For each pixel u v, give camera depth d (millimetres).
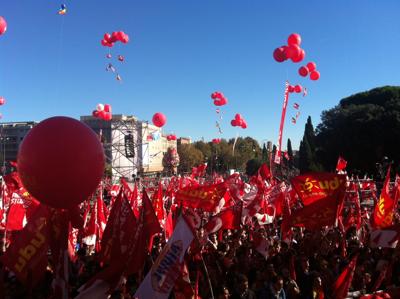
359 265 9945
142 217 7238
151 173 74875
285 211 12719
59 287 5422
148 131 69438
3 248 10445
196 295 7293
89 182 4926
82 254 11383
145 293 6250
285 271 8977
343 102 69062
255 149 112062
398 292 8820
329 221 10477
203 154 103500
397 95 62250
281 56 15195
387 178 11914
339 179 10539
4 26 11383
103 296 6477
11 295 7914
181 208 6656
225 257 10195
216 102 23203
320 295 8461
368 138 55312
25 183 4883
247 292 8344
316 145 65312
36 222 6625
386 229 10352
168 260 6410
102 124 67500
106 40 19359
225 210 11617
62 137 4695
